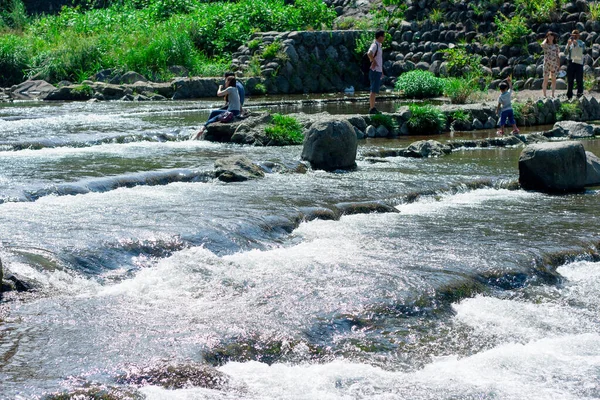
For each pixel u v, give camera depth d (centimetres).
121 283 685
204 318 604
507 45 2531
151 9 3064
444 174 1203
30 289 658
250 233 829
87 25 2850
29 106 2066
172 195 994
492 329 625
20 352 529
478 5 2669
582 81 2066
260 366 535
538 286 730
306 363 552
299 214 904
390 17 2828
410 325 621
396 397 495
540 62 2444
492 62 2552
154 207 916
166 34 2608
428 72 2466
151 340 555
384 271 718
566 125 1680
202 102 2183
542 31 2503
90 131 1523
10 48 2598
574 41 2033
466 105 1856
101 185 1027
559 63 2295
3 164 1169
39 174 1086
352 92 2620
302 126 1560
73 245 748
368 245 811
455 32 2673
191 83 2364
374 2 2991
